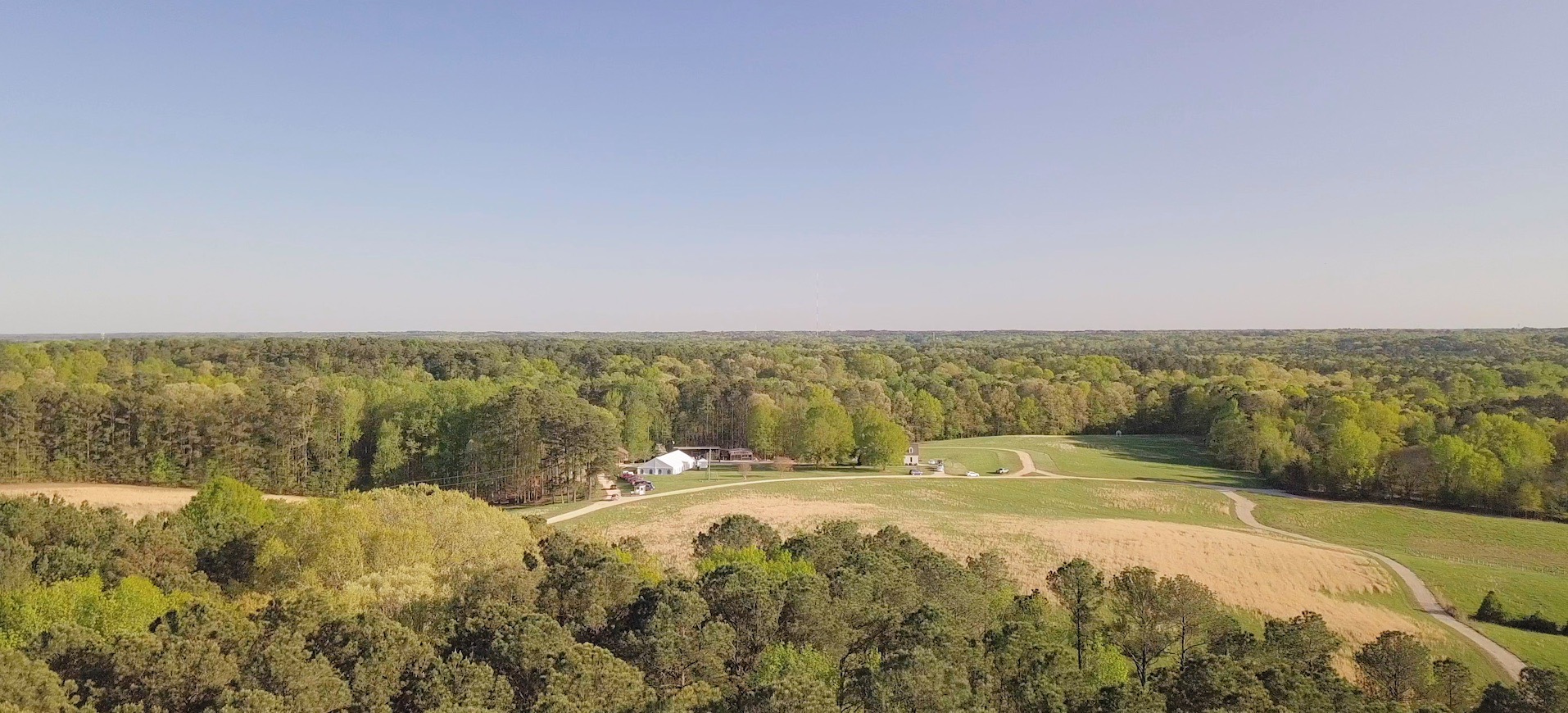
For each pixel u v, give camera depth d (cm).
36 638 2431
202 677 2161
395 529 4178
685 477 11144
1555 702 3212
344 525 4066
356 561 3900
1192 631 4019
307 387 10675
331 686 2197
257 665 2166
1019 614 4234
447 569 3919
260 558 4038
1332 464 10631
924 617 3028
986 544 7088
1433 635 5228
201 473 9719
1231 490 11081
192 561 4262
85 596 3166
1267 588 6084
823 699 2181
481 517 4794
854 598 3381
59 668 2228
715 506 8725
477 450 9856
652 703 2231
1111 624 4203
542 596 3319
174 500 8825
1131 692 2603
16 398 9525
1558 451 9794
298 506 4831
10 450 9462
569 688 2284
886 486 10631
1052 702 2650
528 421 9762
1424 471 10062
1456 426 11144
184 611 2620
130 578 3462
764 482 10681
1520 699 3269
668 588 3191
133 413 9844
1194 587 4088
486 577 3341
